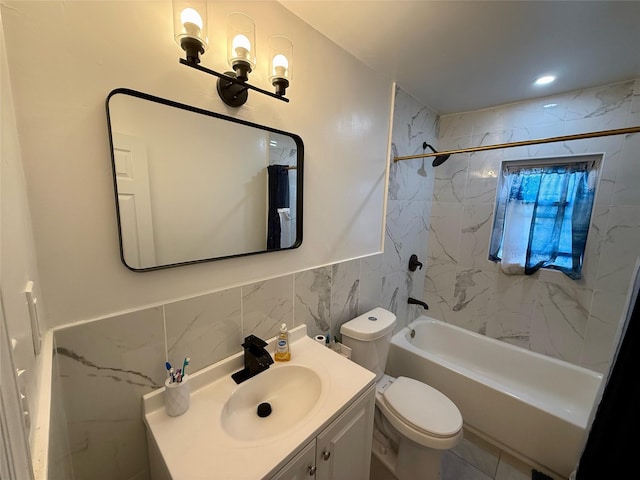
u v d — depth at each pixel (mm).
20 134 614
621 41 1268
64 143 677
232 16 848
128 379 840
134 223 812
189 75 874
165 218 878
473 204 2234
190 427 827
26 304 508
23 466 336
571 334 1888
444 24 1192
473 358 2246
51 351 631
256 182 1108
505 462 1560
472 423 1729
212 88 931
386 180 1837
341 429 947
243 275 1110
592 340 1816
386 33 1258
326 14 1143
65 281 711
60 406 690
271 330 1228
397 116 1832
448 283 2426
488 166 2139
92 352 766
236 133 1023
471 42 1315
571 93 1792
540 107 1906
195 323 970
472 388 1703
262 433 941
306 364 1141
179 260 924
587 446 1150
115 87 738
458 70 1582
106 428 817
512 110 2016
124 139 771
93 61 699
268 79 1080
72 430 758
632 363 1004
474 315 2309
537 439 1493
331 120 1374
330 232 1474
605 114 1691
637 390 977
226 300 1046
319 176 1356
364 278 1754
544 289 1966
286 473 753
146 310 852
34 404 487
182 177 904
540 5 1062
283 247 1233
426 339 2428
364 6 1093
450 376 1792
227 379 1040
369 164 1670
